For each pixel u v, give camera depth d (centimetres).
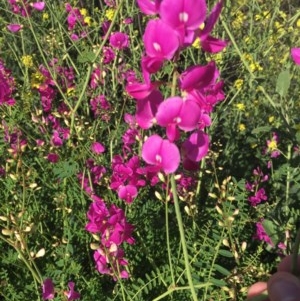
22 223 27
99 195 36
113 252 25
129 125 41
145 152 15
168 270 30
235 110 50
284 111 37
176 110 14
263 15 52
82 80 45
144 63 14
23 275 33
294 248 14
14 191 33
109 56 45
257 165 47
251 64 46
